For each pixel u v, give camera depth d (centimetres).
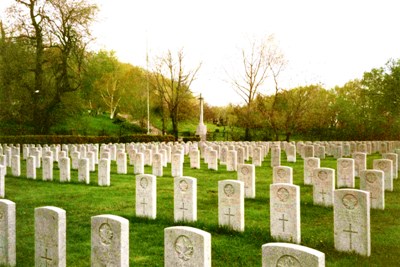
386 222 937
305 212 1046
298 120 4738
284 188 811
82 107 4825
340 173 1359
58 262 618
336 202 746
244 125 5303
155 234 859
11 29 3706
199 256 537
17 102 4078
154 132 6328
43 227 637
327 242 792
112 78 6894
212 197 1288
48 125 4188
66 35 3647
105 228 599
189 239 546
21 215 1046
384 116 5066
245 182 1265
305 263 448
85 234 866
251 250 746
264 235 839
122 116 7469
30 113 4134
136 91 6431
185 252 550
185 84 5175
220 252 734
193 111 6644
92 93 6303
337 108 5434
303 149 2736
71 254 740
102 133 5144
